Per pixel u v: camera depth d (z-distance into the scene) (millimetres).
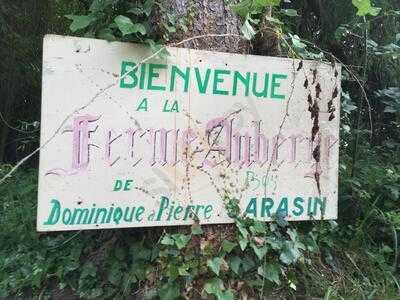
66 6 6633
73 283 2834
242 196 2746
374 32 4969
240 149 2744
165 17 2701
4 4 6336
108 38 2523
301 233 3059
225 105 2711
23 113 7520
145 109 2547
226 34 2820
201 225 2689
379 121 4809
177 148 2605
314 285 2877
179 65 2609
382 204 3633
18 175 5391
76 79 2436
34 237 3355
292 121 2877
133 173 2521
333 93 3002
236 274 2682
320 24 5344
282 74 2854
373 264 3225
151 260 2639
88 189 2449
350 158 4008
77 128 2434
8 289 2893
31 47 6754
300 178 2896
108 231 2922
